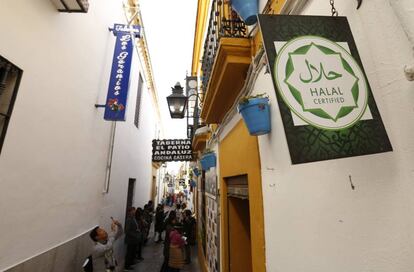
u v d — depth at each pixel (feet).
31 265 7.07
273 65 2.66
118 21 16.79
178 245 15.98
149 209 28.63
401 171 2.16
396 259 2.14
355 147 2.33
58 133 8.73
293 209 4.00
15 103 6.33
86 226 11.86
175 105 17.83
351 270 2.66
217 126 10.96
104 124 14.08
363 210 2.54
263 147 5.41
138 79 24.67
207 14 14.28
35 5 7.04
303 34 2.84
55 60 8.29
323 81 2.60
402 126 2.19
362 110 2.43
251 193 6.01
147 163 34.94
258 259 5.45
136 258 21.08
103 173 14.40
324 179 3.21
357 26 2.84
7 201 6.13
